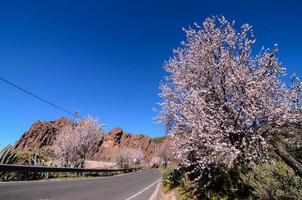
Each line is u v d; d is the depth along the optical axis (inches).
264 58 361.7
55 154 1831.9
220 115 344.5
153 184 1203.9
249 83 343.3
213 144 346.0
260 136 317.4
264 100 331.3
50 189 653.9
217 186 503.5
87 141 1753.2
